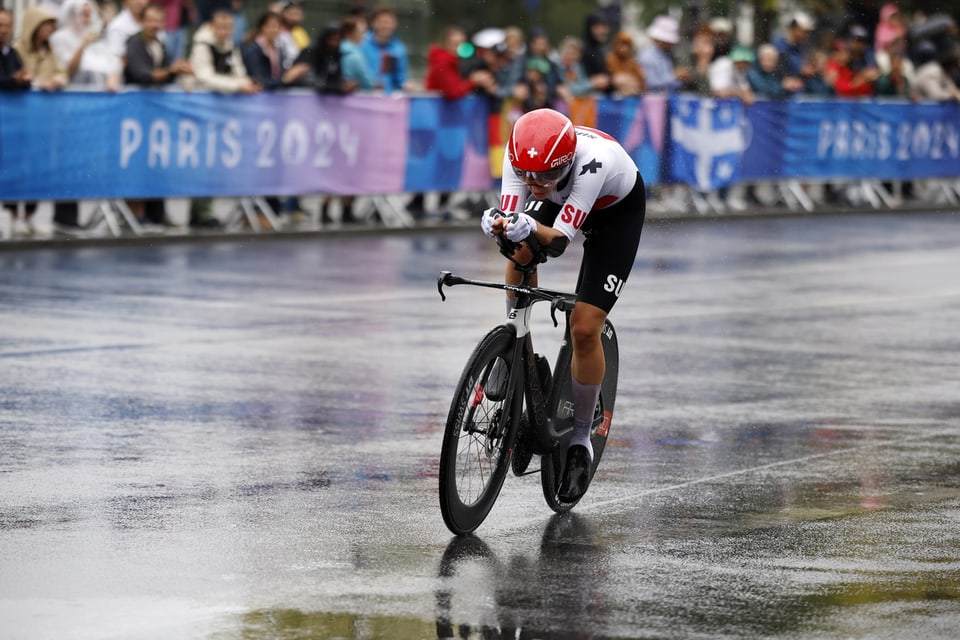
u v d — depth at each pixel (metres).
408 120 42.97
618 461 17.09
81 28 36.38
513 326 13.86
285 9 41.25
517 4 87.56
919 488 16.02
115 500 14.66
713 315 28.91
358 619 11.25
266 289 30.27
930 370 23.47
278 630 10.95
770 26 62.91
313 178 41.12
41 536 13.33
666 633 11.07
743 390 21.53
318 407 19.44
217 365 22.12
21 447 16.83
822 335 26.78
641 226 14.57
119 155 37.09
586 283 14.55
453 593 11.97
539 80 45.09
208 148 38.75
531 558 13.06
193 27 43.50
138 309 27.19
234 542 13.29
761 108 51.03
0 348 23.00
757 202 52.09
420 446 17.44
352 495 15.13
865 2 63.53
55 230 36.88
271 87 39.88
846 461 17.27
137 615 11.23
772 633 11.11
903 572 12.77
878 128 54.62
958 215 53.16
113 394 19.84
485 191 45.25
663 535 13.96
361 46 42.12
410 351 23.80
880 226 48.50
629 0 79.62
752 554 13.30
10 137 35.19
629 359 23.83
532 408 14.21
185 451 16.86
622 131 47.34
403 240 40.41
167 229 38.88
